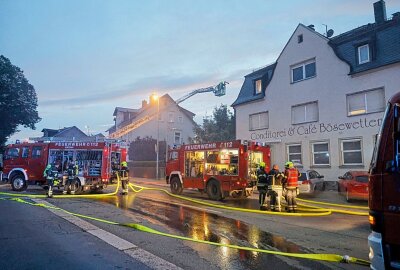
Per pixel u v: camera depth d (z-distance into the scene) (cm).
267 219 934
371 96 1809
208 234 729
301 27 2217
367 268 507
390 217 324
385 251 325
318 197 1564
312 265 518
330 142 1978
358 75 1862
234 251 592
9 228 748
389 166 330
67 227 766
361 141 1831
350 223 889
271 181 1109
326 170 1983
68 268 485
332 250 616
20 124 4875
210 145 1459
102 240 648
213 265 510
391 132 338
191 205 1195
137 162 3372
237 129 2642
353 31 2170
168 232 739
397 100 343
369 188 353
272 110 2361
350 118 1888
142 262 516
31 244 612
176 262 521
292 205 1103
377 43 1827
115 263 509
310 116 2119
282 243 662
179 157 1596
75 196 1427
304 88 2155
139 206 1147
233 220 906
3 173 1711
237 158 1353
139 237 681
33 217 891
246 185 1329
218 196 1391
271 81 2384
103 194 1523
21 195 1435
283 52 2320
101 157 1589
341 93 1942
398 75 1697
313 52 2117
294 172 1116
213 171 1433
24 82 4950
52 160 1636
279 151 2286
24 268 484
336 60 1981
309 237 718
